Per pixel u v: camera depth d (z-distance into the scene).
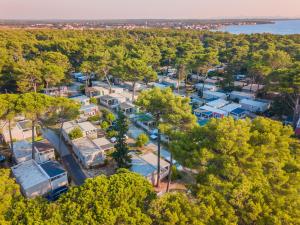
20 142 37.03
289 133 20.97
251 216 13.52
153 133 42.69
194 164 18.45
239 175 16.98
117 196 14.55
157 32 154.75
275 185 16.64
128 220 13.63
